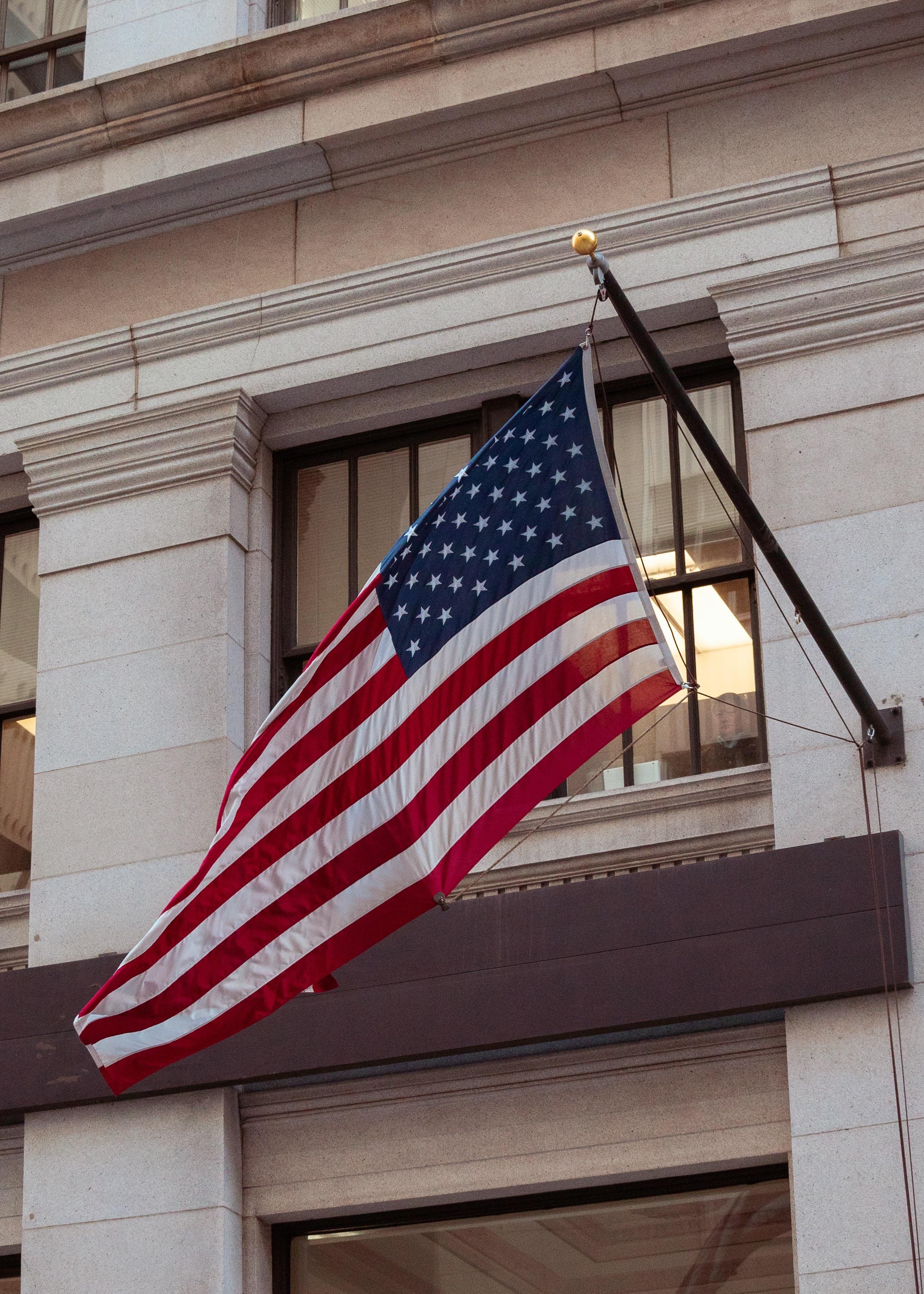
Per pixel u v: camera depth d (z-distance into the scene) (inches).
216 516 991.0
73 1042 895.1
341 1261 869.8
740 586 920.9
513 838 892.6
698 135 974.4
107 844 942.4
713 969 805.2
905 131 938.7
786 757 839.7
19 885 1003.3
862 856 797.9
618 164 984.3
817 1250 756.0
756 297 920.9
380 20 1013.2
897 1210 750.5
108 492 1018.7
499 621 735.7
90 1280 860.0
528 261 976.9
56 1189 883.4
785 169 952.3
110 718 968.9
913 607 843.4
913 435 874.1
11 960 958.4
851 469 877.8
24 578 1071.6
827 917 794.2
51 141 1079.6
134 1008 745.0
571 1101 837.8
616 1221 832.9
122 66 1116.5
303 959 732.7
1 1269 925.2
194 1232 855.7
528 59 995.3
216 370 1024.9
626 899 831.7
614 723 710.5
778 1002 789.9
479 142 1013.8
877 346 895.7
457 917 856.9
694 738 904.3
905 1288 737.0
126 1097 882.1
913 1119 762.2
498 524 747.4
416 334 987.3
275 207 1054.4
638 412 968.9
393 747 737.6
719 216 946.1
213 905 745.6
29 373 1064.2
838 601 856.9
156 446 1015.6
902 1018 778.2
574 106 993.5
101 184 1066.7
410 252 1011.9
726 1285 805.9
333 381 998.4
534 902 847.7
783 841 826.2
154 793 944.9
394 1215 869.2
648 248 955.3
